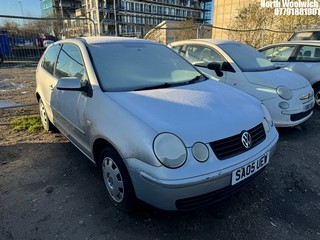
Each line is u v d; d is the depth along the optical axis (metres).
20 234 2.14
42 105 4.27
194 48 5.42
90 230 2.19
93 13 67.38
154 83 2.75
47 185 2.83
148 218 2.33
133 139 1.97
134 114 2.11
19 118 5.07
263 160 2.29
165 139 1.88
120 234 2.15
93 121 2.41
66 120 3.13
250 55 5.03
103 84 2.55
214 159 1.96
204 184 1.89
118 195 2.32
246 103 2.61
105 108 2.31
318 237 2.13
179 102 2.34
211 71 4.89
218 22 26.22
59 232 2.16
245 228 2.23
